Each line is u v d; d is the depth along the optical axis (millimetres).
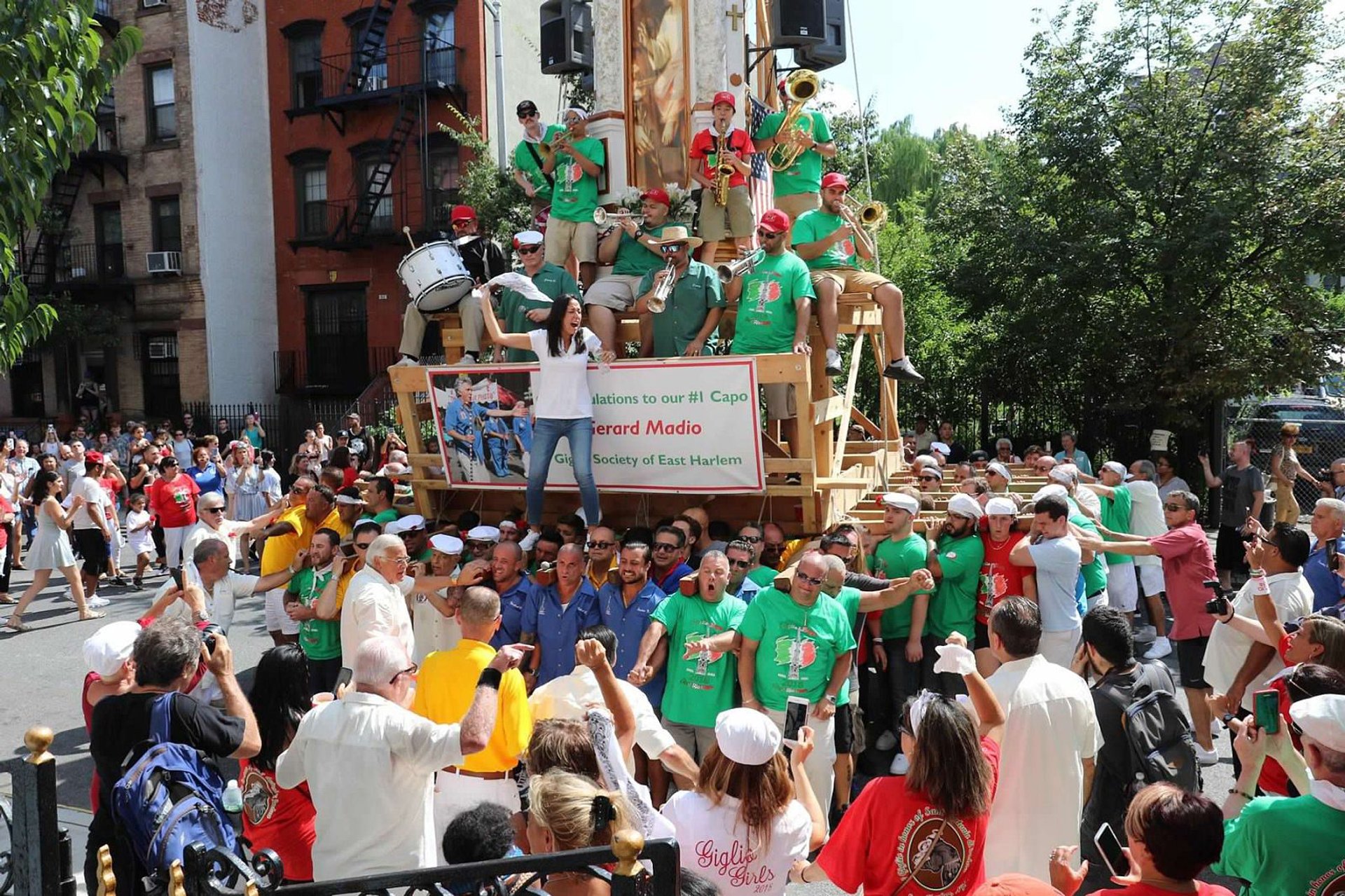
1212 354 16609
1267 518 11953
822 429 7934
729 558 6926
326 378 26609
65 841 2951
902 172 33188
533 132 10867
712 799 3771
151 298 26391
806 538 7918
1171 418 16734
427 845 3971
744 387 7238
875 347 11320
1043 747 4285
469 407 8344
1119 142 17344
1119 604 9945
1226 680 6094
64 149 8117
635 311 8828
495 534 7574
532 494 7770
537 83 25906
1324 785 3350
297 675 4410
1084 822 4668
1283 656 5301
